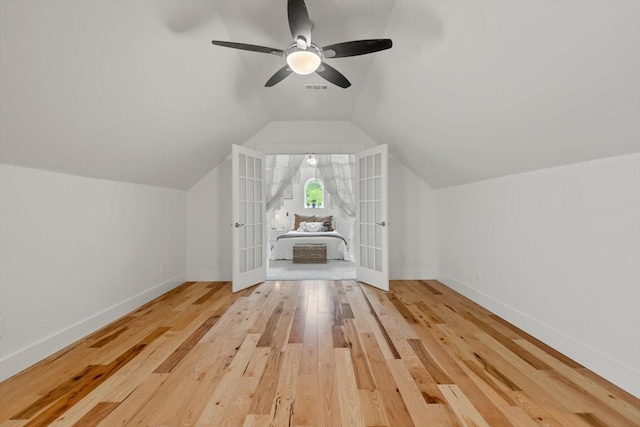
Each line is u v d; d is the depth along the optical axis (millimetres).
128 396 1681
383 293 3787
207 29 2207
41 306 2143
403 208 4559
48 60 1563
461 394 1689
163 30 1949
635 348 1691
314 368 1972
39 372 1937
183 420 1491
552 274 2289
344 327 2670
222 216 4512
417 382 1808
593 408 1572
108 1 1560
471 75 2074
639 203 1672
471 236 3512
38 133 1877
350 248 7504
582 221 2029
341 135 4531
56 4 1406
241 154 4062
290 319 2873
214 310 3150
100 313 2719
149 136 2775
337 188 7270
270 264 5793
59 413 1540
